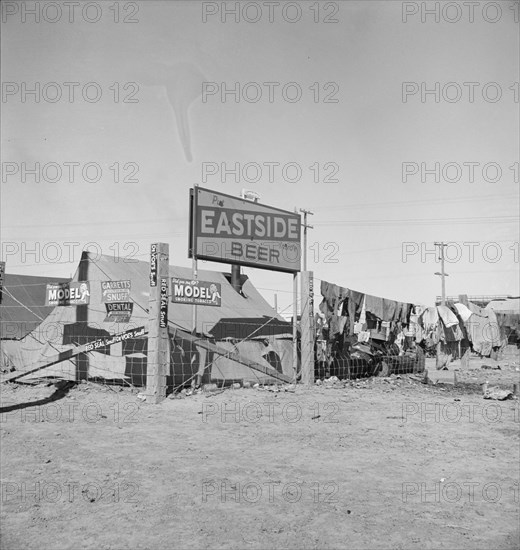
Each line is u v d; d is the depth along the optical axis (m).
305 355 15.02
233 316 15.66
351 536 4.60
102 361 12.90
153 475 6.19
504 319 27.81
